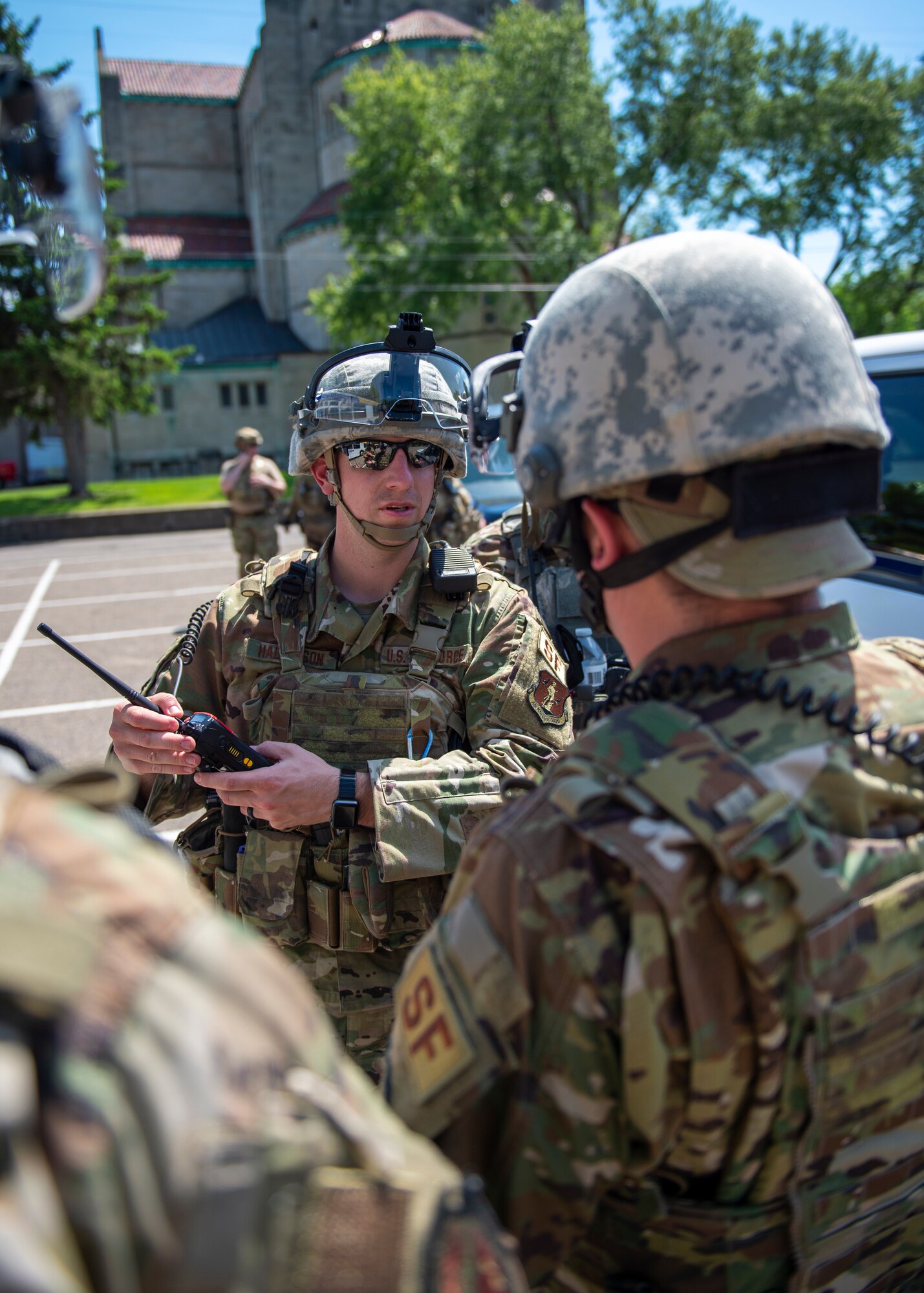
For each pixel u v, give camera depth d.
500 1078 0.87
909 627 2.75
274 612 1.98
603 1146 0.86
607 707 1.07
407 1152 0.68
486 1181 0.90
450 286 27.56
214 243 45.25
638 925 0.82
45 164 0.97
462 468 2.01
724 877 0.82
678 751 0.88
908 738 0.95
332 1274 0.59
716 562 0.94
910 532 2.80
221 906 1.92
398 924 1.81
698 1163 0.88
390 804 1.73
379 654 1.93
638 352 0.95
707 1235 0.90
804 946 0.83
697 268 0.96
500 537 3.35
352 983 1.83
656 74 27.41
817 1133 0.87
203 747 1.73
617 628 1.07
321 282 38.66
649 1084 0.83
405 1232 0.61
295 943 1.83
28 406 24.08
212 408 38.78
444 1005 0.89
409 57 37.12
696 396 0.92
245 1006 0.58
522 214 28.36
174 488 24.39
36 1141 0.49
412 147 28.34
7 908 0.53
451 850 1.74
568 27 26.47
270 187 41.72
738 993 0.83
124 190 46.53
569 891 0.85
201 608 2.05
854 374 0.98
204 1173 0.52
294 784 1.72
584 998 0.83
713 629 0.97
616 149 27.48
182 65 49.50
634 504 0.98
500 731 1.87
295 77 41.41
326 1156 0.59
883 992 0.87
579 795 0.87
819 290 1.01
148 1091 0.52
